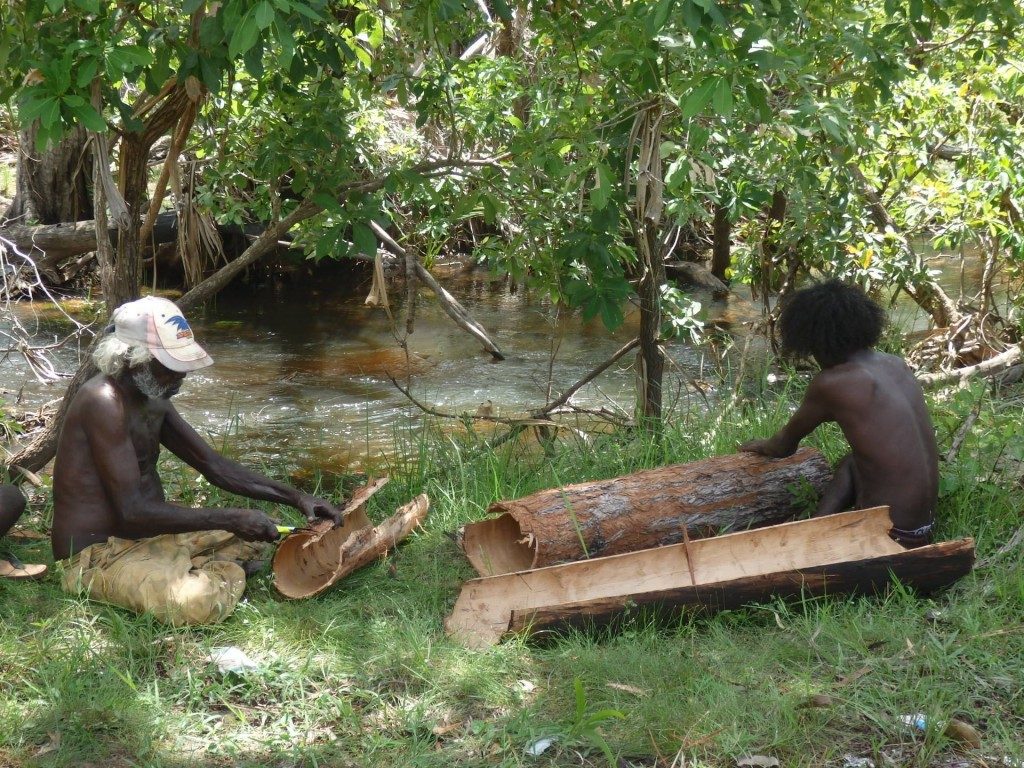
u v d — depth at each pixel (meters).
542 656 3.88
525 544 4.66
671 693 3.57
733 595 4.03
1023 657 3.69
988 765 3.18
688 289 11.72
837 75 5.48
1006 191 7.99
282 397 8.44
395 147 7.50
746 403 6.57
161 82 4.78
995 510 4.80
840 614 4.06
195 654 3.91
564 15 5.50
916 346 8.10
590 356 9.59
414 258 7.66
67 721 3.47
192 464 4.65
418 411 8.05
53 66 4.14
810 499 4.72
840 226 7.12
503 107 6.50
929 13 5.14
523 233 5.94
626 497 4.54
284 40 3.70
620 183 5.42
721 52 4.27
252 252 5.97
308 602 4.32
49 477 5.90
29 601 4.27
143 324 4.13
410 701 3.63
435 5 4.91
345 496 6.03
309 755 3.33
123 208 5.35
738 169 5.95
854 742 3.32
